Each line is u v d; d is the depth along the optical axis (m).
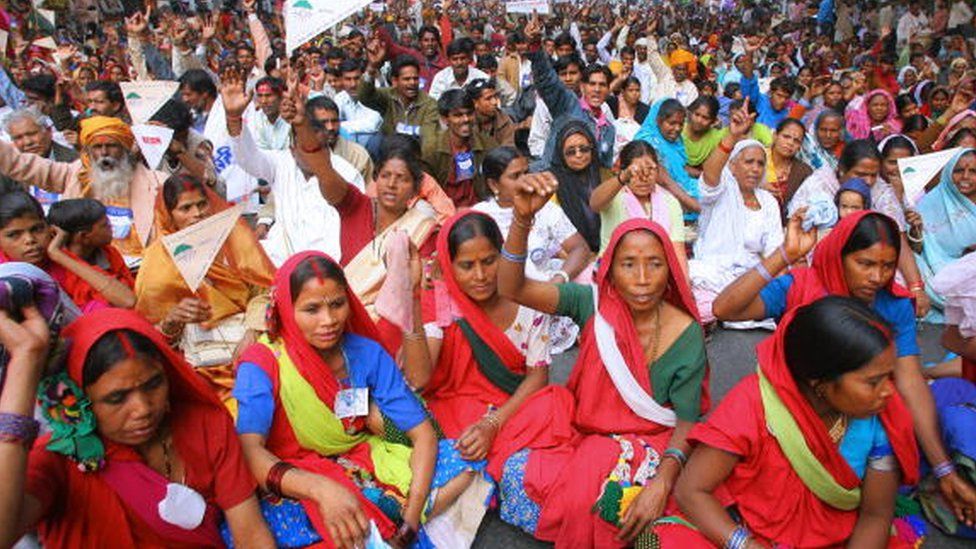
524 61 9.85
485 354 2.98
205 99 6.50
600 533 2.51
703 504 2.19
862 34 15.66
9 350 1.76
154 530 2.07
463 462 2.72
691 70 9.94
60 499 1.98
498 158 4.18
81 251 3.37
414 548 2.52
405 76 6.36
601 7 24.36
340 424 2.55
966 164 4.50
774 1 22.98
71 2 14.26
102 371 1.87
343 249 3.98
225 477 2.20
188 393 2.13
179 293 3.25
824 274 2.77
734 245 4.77
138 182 4.32
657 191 4.52
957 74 8.94
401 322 2.79
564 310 2.92
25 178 4.59
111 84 5.77
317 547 2.32
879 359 1.92
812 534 2.22
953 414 2.62
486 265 2.86
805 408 2.08
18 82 8.21
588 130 4.76
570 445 2.75
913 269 4.06
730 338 4.55
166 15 11.48
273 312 2.49
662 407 2.66
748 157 4.75
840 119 5.84
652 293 2.54
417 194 3.93
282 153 4.55
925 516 2.78
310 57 8.15
